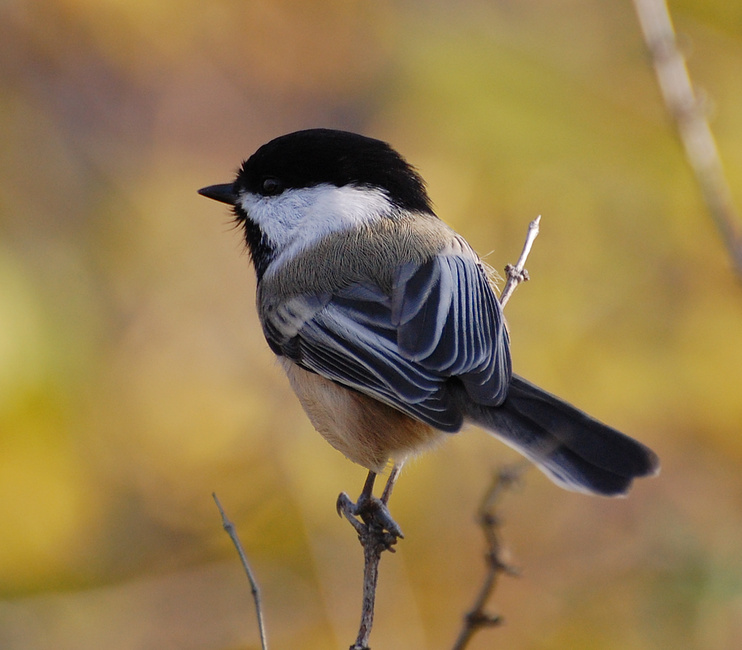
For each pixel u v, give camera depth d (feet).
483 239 34.42
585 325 34.19
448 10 37.01
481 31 36.47
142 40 39.11
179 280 36.24
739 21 37.11
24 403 29.94
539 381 33.47
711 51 37.09
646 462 20.88
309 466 32.96
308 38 40.14
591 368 33.73
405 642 31.19
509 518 33.76
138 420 32.83
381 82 38.37
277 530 32.27
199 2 39.45
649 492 33.71
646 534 33.37
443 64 35.88
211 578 31.81
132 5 38.58
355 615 31.35
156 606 31.27
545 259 34.63
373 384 21.53
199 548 32.27
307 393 23.38
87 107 38.78
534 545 33.53
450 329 21.50
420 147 35.01
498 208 34.63
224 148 39.42
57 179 37.47
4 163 37.01
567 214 34.68
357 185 24.52
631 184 34.88
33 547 30.40
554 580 33.04
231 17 39.68
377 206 24.34
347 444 22.95
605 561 33.14
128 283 35.94
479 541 31.94
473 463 32.30
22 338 30.50
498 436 20.85
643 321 34.22
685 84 29.66
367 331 21.97
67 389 31.09
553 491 34.22
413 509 31.96
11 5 38.17
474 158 34.78
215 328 35.42
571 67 35.78
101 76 39.01
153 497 32.42
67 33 38.68
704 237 34.58
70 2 38.24
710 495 33.60
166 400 33.55
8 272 32.07
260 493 32.81
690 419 33.83
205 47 39.78
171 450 32.99
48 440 30.19
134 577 31.45
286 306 23.34
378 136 35.99
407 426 22.22
